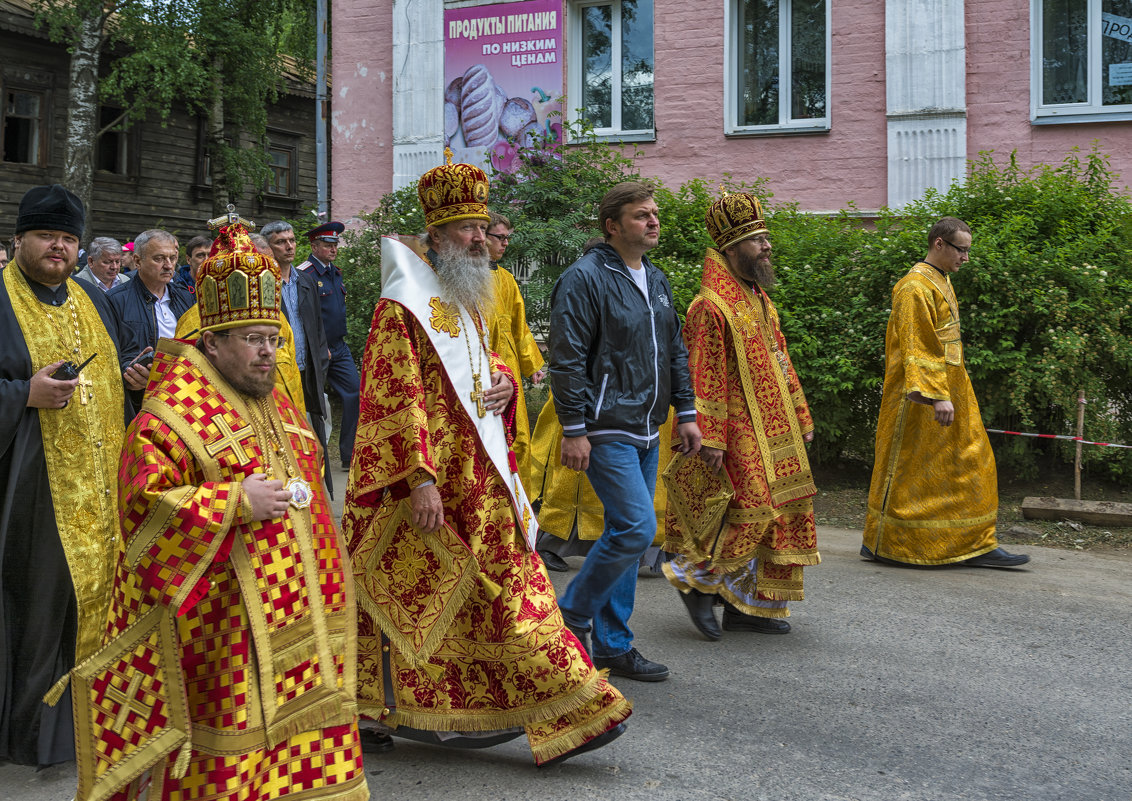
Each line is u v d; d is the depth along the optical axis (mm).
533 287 9773
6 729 3387
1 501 3391
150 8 17656
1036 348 7594
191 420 2551
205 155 21188
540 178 10539
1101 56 10859
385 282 3416
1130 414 7699
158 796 2484
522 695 3291
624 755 3533
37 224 3520
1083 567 6020
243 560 2549
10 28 17719
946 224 5914
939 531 5984
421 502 3238
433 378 3379
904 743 3641
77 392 3529
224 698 2521
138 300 5324
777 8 12180
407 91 13695
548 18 12992
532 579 3377
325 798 2627
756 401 4730
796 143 12031
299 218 22906
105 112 19625
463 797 3203
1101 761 3498
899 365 6035
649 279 4184
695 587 4766
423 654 3283
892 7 11438
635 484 3941
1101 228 7879
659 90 12594
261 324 2617
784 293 8195
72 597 3420
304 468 2771
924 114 11352
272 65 19609
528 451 6027
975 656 4539
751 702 4023
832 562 6230
